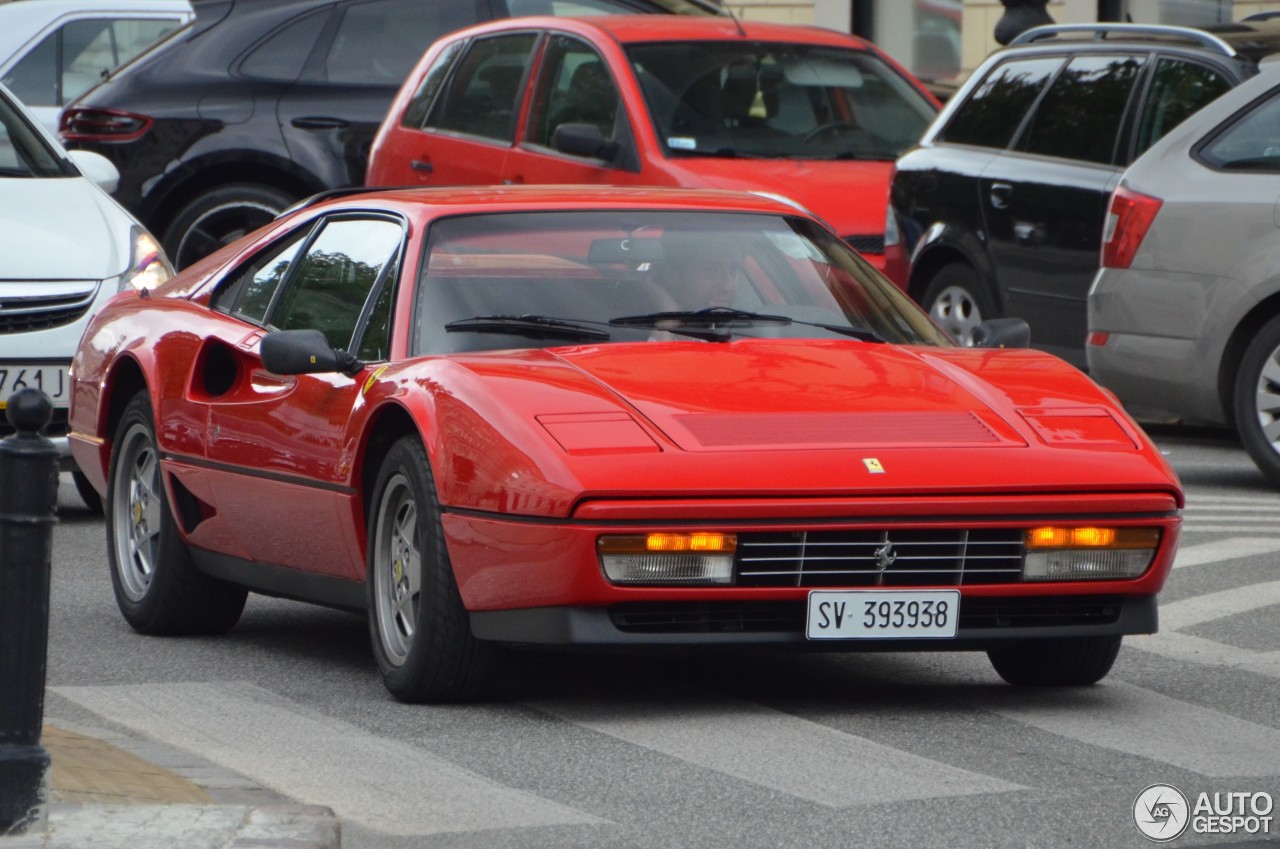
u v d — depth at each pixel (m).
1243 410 34.66
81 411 26.42
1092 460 19.41
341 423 21.12
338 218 23.73
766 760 17.91
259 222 48.31
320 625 25.44
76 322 33.22
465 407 19.41
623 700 20.34
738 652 19.11
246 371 23.31
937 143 41.84
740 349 21.05
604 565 18.38
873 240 40.56
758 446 18.81
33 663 14.48
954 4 69.56
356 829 15.89
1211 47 37.47
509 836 15.66
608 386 19.72
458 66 44.25
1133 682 21.50
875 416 19.56
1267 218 34.09
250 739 18.86
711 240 22.67
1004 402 20.20
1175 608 25.56
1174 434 43.00
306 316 23.06
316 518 21.64
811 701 20.38
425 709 20.02
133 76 48.84
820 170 40.75
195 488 23.80
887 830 15.73
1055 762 17.94
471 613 19.34
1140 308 35.44
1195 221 34.78
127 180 48.16
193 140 48.00
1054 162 39.62
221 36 48.97
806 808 16.34
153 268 34.31
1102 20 64.06
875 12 72.06
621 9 49.16
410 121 44.81
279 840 14.44
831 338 21.81
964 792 16.86
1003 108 41.12
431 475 19.61
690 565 18.48
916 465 18.88
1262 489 35.31
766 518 18.53
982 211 40.59
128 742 18.22
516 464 18.69
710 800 16.61
